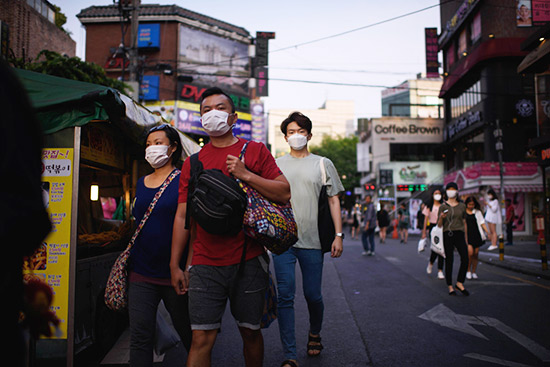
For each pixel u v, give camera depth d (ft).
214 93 8.43
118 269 9.51
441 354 12.48
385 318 16.81
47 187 10.31
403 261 36.58
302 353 12.64
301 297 21.84
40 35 43.29
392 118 124.06
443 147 111.04
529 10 74.64
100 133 13.71
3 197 3.06
